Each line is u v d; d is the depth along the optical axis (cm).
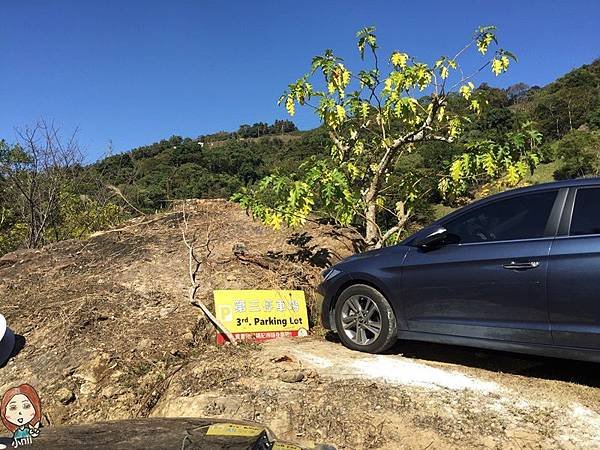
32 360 542
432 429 396
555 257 445
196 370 509
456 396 445
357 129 862
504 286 469
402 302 534
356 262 575
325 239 880
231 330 624
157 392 506
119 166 1700
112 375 520
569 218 454
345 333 579
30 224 1295
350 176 836
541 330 450
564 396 445
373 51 764
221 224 964
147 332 588
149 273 752
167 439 235
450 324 502
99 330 586
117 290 693
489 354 555
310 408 429
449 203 887
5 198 1421
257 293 657
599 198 448
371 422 409
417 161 882
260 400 442
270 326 646
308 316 705
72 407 493
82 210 1388
